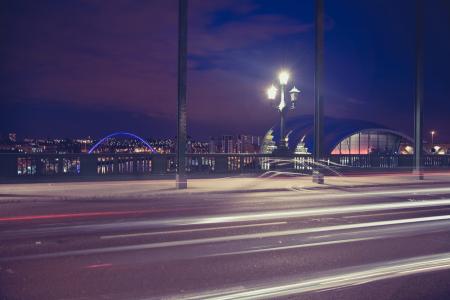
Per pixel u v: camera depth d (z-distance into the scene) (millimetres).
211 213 11766
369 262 6887
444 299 5273
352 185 20156
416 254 7414
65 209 12328
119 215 11297
